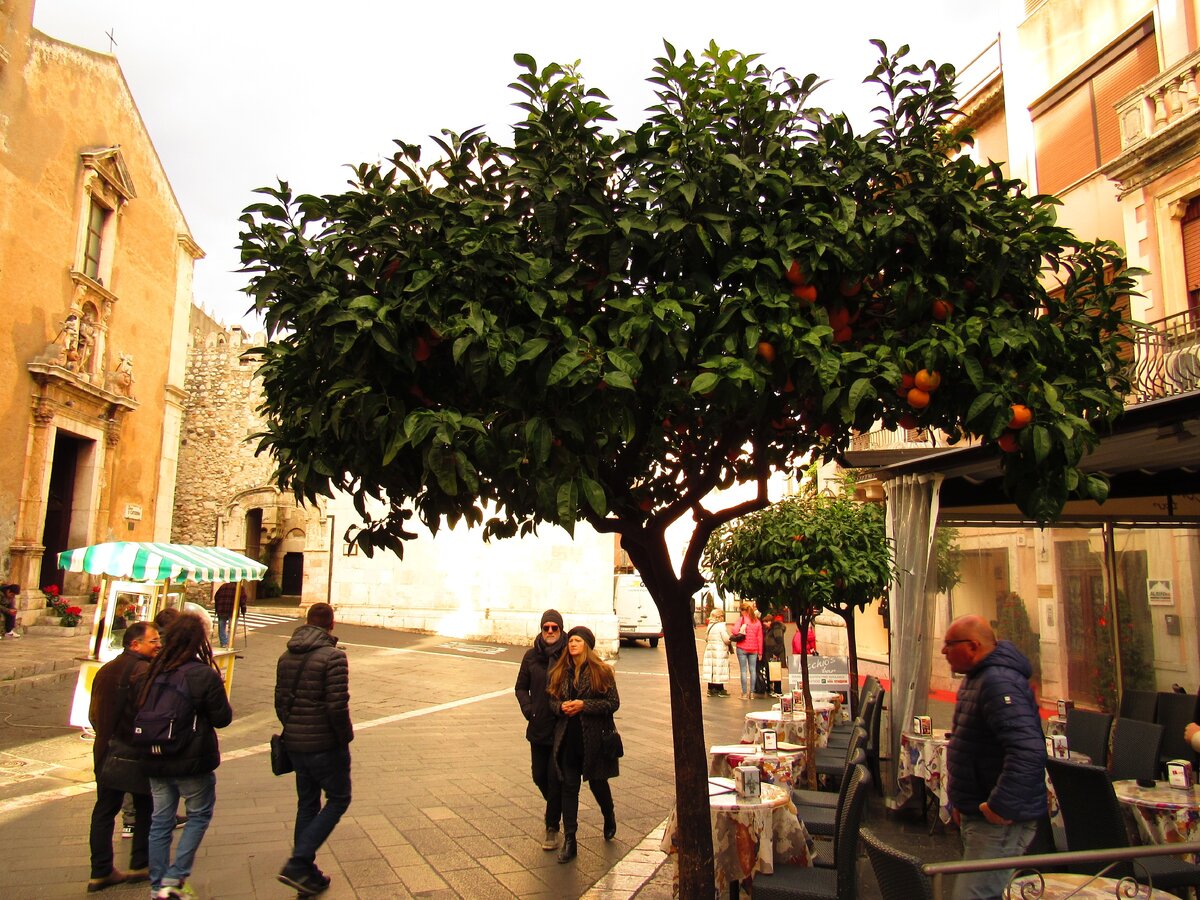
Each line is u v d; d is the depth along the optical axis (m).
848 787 4.18
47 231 19.02
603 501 2.71
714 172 3.15
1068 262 3.78
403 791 7.69
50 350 19.02
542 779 6.23
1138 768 6.44
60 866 5.51
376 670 16.78
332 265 3.06
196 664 4.77
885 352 3.03
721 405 3.00
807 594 6.97
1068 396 3.21
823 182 3.27
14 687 11.99
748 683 15.70
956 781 4.11
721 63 3.49
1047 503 3.12
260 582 35.44
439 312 2.91
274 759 5.16
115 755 4.93
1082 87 13.78
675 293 3.04
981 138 16.41
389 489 3.47
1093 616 12.70
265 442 3.59
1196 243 11.56
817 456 4.28
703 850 3.82
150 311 23.97
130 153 22.67
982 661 4.10
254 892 5.12
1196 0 11.70
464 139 3.46
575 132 3.25
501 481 3.01
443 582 23.59
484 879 5.37
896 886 3.00
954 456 7.50
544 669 6.34
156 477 24.38
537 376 2.82
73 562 9.34
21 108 18.19
